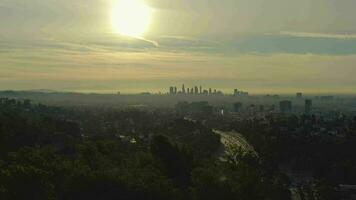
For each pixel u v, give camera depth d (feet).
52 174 132.36
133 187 130.62
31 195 122.93
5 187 119.03
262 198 177.47
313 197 278.05
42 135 304.30
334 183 305.32
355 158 372.99
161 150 175.73
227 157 297.33
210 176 148.97
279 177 294.66
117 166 161.99
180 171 172.86
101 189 128.98
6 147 204.64
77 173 131.13
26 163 142.10
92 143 195.72
